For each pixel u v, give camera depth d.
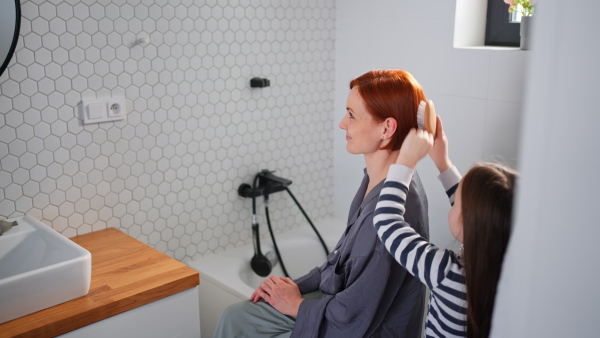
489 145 2.20
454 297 1.17
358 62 2.64
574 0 0.39
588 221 0.42
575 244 0.42
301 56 2.60
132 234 2.24
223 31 2.31
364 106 1.54
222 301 2.25
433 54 2.34
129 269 1.86
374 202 1.53
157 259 1.94
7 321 1.52
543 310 0.45
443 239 2.42
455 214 1.19
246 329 1.64
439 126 1.42
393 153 1.56
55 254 1.73
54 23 1.89
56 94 1.94
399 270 1.49
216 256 2.47
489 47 2.27
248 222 2.60
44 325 1.51
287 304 1.63
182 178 2.33
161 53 2.15
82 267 1.62
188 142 2.31
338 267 1.61
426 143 1.28
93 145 2.06
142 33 2.09
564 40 0.40
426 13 2.33
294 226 2.79
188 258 2.42
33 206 1.98
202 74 2.29
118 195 2.17
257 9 2.39
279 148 2.62
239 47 2.37
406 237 1.21
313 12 2.60
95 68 2.01
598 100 0.40
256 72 2.46
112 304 1.65
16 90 1.86
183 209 2.36
